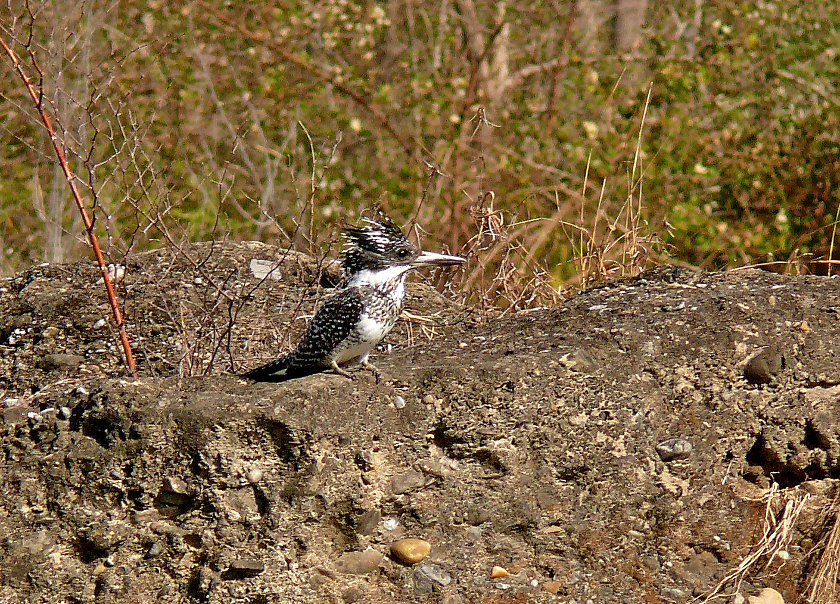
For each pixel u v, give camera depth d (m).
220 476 7.21
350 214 16.31
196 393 7.46
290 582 7.36
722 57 20.03
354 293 7.89
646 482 8.08
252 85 20.84
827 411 8.39
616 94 20.00
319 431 7.28
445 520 7.77
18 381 9.48
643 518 8.12
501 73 21.20
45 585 7.32
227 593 7.29
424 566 7.70
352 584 7.57
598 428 7.97
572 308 9.38
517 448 7.82
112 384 7.54
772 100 19.42
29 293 10.91
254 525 7.30
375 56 23.72
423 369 7.73
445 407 7.65
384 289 7.96
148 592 7.36
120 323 8.84
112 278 11.40
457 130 19.66
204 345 10.25
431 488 7.70
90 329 10.29
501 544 7.89
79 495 7.33
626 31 24.30
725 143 18.72
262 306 11.20
